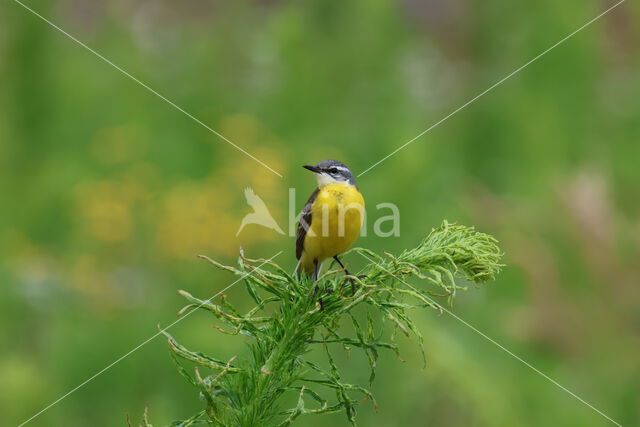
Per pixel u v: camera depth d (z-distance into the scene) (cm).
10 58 1534
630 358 1016
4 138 1465
